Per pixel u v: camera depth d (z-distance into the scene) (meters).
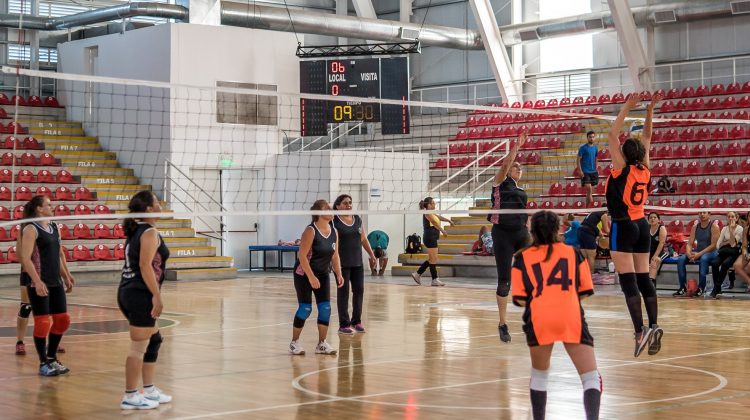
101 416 6.93
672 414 6.82
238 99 26.25
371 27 30.56
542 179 26.41
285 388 8.05
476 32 32.22
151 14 26.30
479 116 30.77
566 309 5.71
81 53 27.69
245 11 28.44
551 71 31.80
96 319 14.00
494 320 13.56
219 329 12.60
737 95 26.66
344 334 11.93
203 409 7.15
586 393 5.70
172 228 24.67
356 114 26.55
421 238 26.78
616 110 28.28
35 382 8.44
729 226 16.86
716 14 27.36
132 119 26.08
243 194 26.45
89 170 25.45
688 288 17.14
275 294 18.53
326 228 10.07
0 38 28.59
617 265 8.31
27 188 23.28
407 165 26.61
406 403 7.33
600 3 30.33
